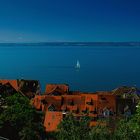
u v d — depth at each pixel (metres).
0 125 66.81
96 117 110.81
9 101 75.69
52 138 78.31
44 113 106.50
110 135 40.09
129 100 118.31
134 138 39.44
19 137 68.75
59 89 139.75
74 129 41.41
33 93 140.75
